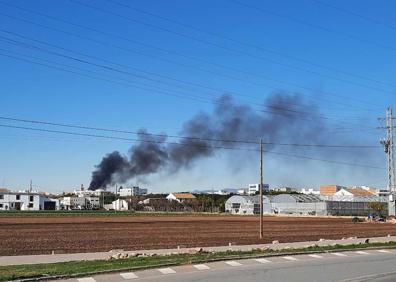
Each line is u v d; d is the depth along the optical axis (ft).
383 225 258.37
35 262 82.02
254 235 164.66
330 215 432.66
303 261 85.66
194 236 157.89
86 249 110.83
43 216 333.42
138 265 74.49
